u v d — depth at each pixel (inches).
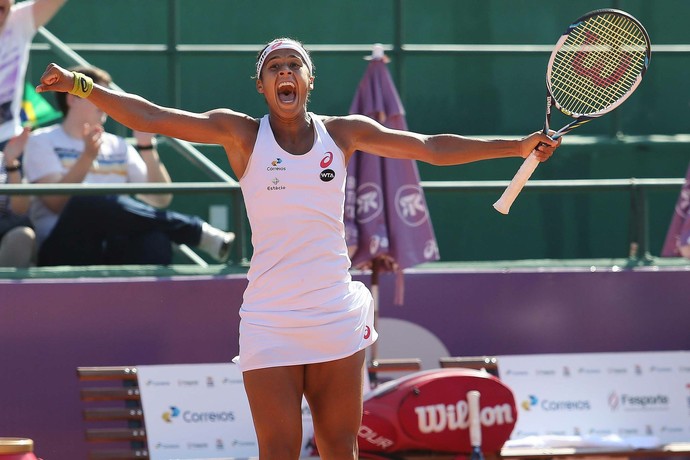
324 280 578.6
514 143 610.5
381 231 898.1
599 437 916.6
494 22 1411.2
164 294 932.0
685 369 967.0
